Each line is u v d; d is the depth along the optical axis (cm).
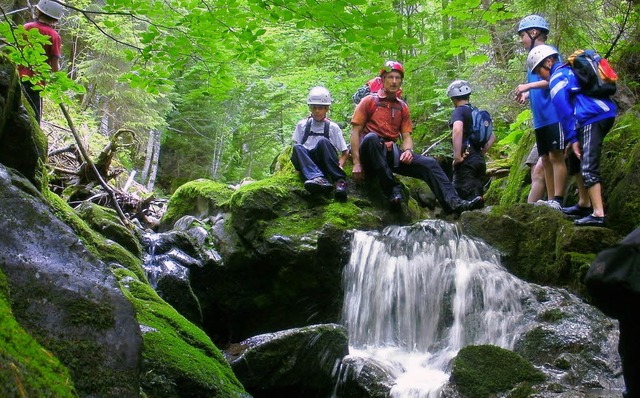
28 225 201
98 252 455
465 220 625
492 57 994
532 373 392
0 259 189
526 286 518
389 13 340
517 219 600
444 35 919
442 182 689
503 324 489
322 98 688
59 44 544
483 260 586
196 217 716
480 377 394
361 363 452
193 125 1780
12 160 332
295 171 698
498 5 489
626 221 564
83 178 757
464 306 525
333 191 664
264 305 608
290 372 447
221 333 626
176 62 415
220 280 614
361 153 682
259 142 1612
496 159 978
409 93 1036
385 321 556
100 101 1540
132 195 832
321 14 345
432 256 572
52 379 153
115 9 381
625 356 176
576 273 527
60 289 195
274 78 1105
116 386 190
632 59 741
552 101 574
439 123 1069
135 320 205
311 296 596
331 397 457
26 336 161
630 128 633
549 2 725
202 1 367
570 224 559
